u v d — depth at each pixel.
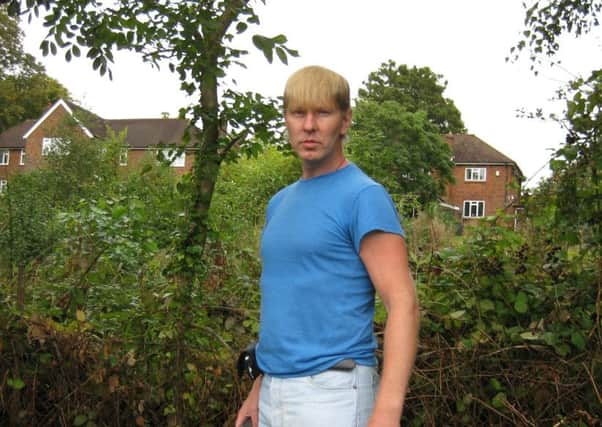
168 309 2.92
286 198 1.85
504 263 2.91
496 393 2.88
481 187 47.72
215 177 2.87
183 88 2.85
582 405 2.76
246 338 3.24
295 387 1.69
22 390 2.96
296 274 1.72
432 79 48.59
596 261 2.84
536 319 2.88
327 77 1.78
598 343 2.70
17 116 43.28
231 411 2.96
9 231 3.60
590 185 2.70
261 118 2.83
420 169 36.81
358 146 13.06
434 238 3.24
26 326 2.93
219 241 3.32
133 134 40.75
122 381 2.92
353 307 1.69
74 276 3.38
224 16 2.67
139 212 2.93
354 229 1.67
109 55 2.77
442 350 2.88
